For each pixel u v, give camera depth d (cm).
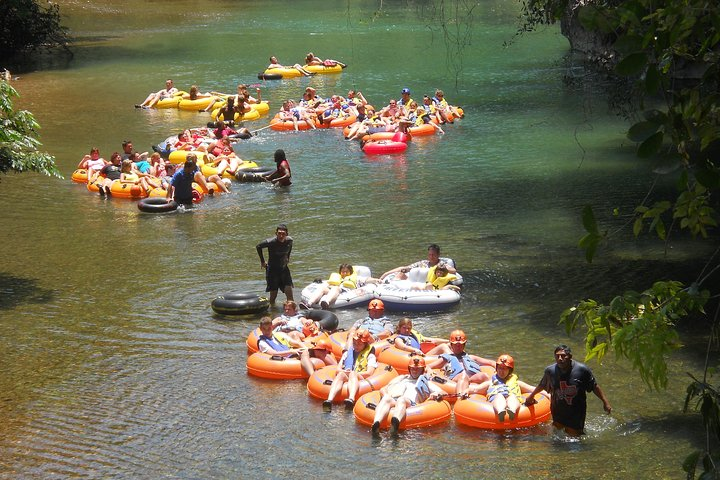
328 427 1062
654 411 1070
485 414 1034
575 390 1005
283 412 1107
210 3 7475
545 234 1831
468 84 3844
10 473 959
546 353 1251
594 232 536
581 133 2867
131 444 1026
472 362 1134
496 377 1084
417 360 1087
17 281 1598
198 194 2169
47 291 1545
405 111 2995
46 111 3372
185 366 1247
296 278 1588
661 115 488
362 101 3238
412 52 4828
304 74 4200
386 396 1064
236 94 3719
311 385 1154
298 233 1878
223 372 1228
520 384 1083
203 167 2395
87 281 1595
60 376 1210
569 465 949
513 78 3938
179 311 1450
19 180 2398
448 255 1705
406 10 6675
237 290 1543
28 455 1000
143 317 1424
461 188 2244
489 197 2148
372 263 1666
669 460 952
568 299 1462
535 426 1043
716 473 487
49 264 1694
